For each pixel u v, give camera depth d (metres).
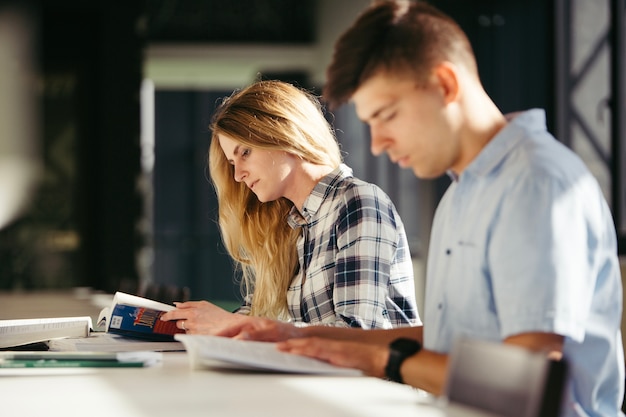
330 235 2.47
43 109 8.26
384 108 1.48
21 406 1.41
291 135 2.51
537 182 1.44
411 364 1.56
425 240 6.50
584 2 5.05
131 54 8.20
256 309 2.66
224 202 2.70
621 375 1.57
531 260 1.41
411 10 1.49
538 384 0.97
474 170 1.52
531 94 5.55
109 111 8.17
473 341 1.08
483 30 6.00
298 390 1.51
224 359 1.68
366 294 2.35
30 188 8.27
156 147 11.84
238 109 2.55
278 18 9.96
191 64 10.20
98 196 8.33
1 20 8.12
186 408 1.37
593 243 1.47
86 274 8.35
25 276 8.28
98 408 1.39
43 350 2.19
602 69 4.97
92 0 8.14
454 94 1.49
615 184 4.86
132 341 2.16
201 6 9.86
